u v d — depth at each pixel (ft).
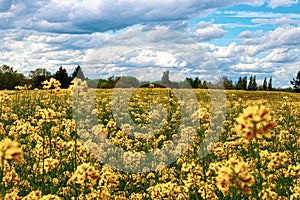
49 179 31.96
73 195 28.71
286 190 29.96
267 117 17.54
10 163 34.96
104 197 25.16
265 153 29.58
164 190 26.55
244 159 39.42
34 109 81.10
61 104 86.43
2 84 187.21
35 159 36.29
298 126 74.02
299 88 262.47
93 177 22.88
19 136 46.93
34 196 23.29
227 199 28.32
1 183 27.66
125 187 33.86
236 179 19.02
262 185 25.11
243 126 17.78
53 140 39.24
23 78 189.06
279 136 54.75
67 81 159.02
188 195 26.84
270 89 247.09
